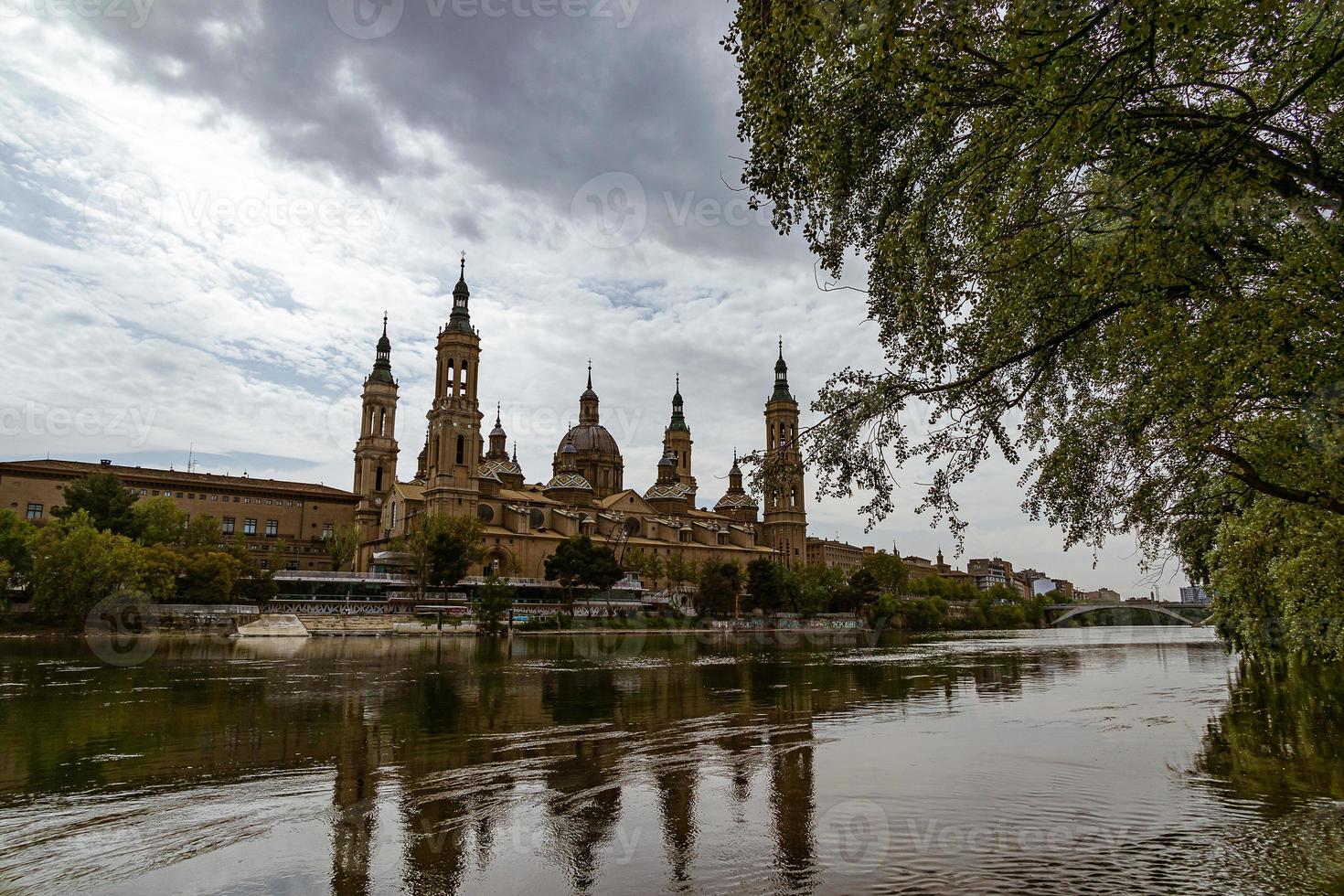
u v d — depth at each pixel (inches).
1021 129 441.1
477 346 5561.0
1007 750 979.3
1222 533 1096.8
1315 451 504.4
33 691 1464.1
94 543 3174.2
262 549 5944.9
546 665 2272.4
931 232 525.3
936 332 576.7
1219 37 375.9
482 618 4030.5
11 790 746.8
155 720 1139.9
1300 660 1969.7
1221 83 433.4
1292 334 451.5
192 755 906.7
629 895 504.1
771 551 7052.2
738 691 1653.5
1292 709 1343.5
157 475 5625.0
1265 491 540.4
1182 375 475.2
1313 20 392.2
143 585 3403.1
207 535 4500.5
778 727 1159.0
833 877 537.0
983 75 462.6
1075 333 553.6
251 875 534.6
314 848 586.9
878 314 592.4
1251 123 401.7
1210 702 1445.6
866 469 589.6
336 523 6343.5
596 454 7273.6
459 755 922.7
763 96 475.2
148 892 505.0
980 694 1625.2
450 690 1566.2
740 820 665.6
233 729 1079.6
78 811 676.7
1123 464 609.3
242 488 5949.8
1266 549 916.6
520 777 813.2
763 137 492.7
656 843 605.3
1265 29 389.1
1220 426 496.4
